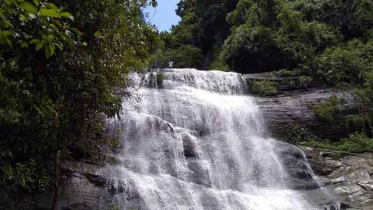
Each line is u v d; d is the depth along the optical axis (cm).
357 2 2147
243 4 2756
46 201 931
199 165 1270
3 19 409
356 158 1461
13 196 884
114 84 800
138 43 842
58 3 650
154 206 1049
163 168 1222
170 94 1642
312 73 1831
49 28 500
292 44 1981
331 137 1636
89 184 1023
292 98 1742
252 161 1401
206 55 3384
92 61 729
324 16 2212
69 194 974
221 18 3266
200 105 1602
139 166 1192
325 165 1429
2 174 703
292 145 1521
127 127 1315
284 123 1639
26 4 353
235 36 2238
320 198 1239
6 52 583
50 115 677
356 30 2141
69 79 690
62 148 737
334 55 1850
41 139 688
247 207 1146
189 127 1527
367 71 1788
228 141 1477
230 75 1881
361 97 1675
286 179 1344
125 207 1009
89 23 718
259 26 2144
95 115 800
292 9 2283
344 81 1797
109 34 747
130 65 863
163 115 1520
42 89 643
